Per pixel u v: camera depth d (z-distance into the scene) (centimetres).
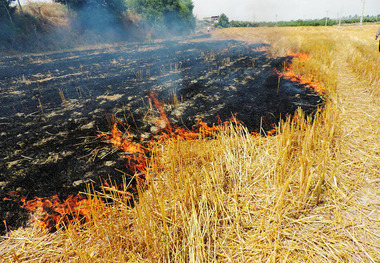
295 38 1596
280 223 196
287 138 286
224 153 283
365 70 583
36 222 215
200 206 200
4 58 1195
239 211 214
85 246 186
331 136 301
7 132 399
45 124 427
